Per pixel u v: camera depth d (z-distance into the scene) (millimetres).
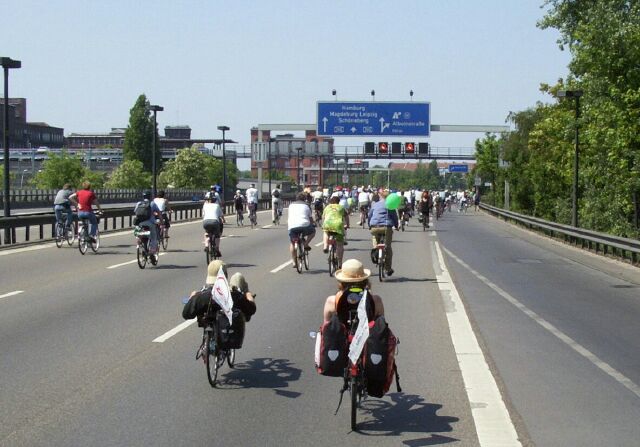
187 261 22672
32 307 13805
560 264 24562
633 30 29703
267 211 67312
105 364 9336
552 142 49062
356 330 6840
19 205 64875
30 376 8680
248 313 8578
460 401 7805
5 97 31344
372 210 19000
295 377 8781
